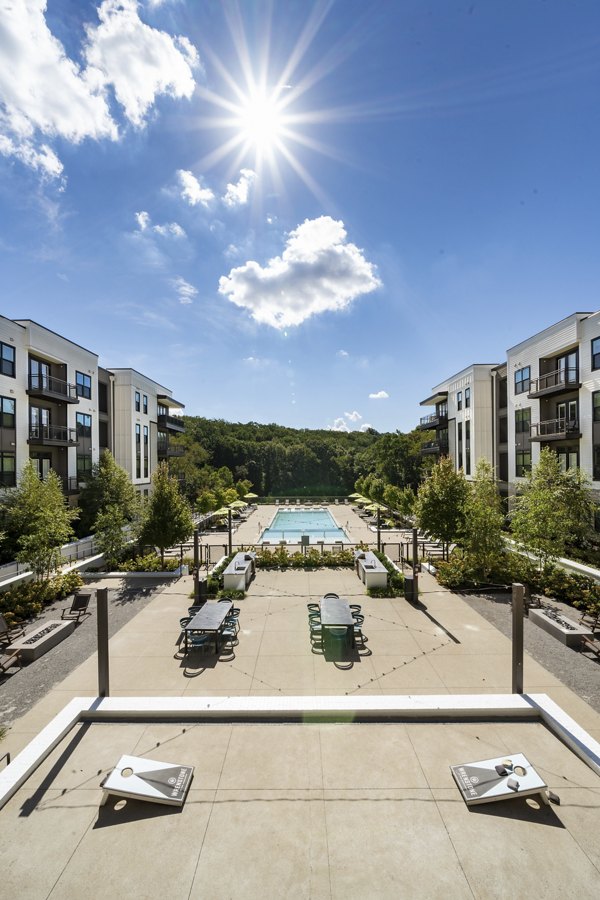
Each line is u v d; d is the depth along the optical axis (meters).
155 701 5.97
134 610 11.83
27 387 19.47
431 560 16.62
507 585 13.15
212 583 12.92
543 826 4.12
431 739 5.41
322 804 4.39
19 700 7.32
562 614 10.70
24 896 3.46
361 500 40.88
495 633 9.99
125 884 3.56
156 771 4.59
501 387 27.52
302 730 5.58
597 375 17.91
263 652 9.05
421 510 16.95
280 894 3.47
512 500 23.61
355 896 3.45
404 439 53.94
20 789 4.59
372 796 4.48
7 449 18.16
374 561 14.76
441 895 3.46
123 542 16.33
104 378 28.08
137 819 4.21
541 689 7.51
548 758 5.07
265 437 81.88
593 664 8.45
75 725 5.68
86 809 4.33
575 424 19.53
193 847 3.91
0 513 13.91
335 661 8.61
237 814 4.27
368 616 11.11
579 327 18.86
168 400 36.69
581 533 14.92
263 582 14.27
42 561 12.98
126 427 28.80
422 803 4.39
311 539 25.30
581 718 6.66
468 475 29.62
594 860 3.76
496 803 4.39
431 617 11.02
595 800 4.43
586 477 15.99
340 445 80.38
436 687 7.61
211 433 73.00
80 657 8.94
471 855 3.81
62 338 22.09
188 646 9.32
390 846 3.91
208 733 5.53
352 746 5.27
